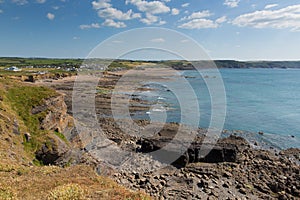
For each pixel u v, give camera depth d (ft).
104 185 51.29
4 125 78.33
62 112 108.78
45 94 106.22
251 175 92.63
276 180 88.99
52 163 83.05
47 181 49.19
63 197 39.34
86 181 51.47
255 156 112.57
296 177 91.04
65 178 52.34
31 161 73.97
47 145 83.46
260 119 185.37
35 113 95.25
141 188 78.79
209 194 78.64
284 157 114.93
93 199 40.96
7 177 49.73
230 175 91.71
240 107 230.68
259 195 79.87
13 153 69.46
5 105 89.66
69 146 94.84
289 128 163.73
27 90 105.60
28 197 40.16
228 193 80.23
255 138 142.92
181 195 76.43
